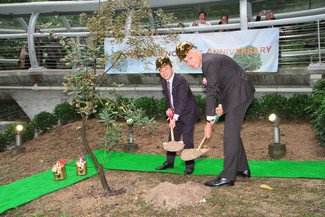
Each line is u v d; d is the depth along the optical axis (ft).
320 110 24.95
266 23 33.04
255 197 16.96
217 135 29.30
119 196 18.07
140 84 37.99
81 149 29.09
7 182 23.32
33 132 35.42
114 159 25.48
